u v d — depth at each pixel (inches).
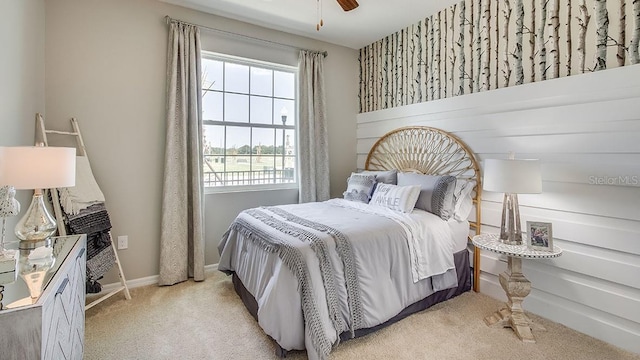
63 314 52.6
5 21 72.1
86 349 77.2
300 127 148.7
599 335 82.7
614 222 80.3
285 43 146.4
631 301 77.5
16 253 53.8
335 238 80.5
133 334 83.8
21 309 39.8
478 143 112.1
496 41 108.3
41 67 96.0
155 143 117.8
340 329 73.8
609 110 80.1
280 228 89.8
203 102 130.6
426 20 133.9
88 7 104.7
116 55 109.7
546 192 93.4
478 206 111.3
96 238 98.3
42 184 60.2
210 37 127.3
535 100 95.3
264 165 147.0
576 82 86.2
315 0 117.7
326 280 74.5
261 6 122.0
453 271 102.6
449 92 125.5
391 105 153.1
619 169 78.9
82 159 100.0
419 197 113.0
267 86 146.6
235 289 110.2
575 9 88.4
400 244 89.9
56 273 52.8
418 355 75.0
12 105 76.0
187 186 121.1
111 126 109.7
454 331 85.4
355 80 171.2
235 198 136.9
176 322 90.1
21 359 39.9
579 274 86.8
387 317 83.1
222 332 85.0
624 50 79.7
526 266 97.7
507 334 84.1
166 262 115.8
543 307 93.9
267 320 72.0
